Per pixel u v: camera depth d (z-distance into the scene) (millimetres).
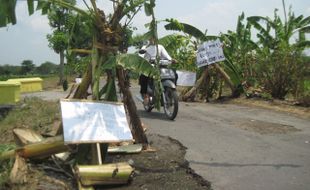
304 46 14047
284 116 10273
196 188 5039
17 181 4738
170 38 6988
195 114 10523
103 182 4879
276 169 5812
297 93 12500
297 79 12625
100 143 5449
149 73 5754
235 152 6648
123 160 5938
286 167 5910
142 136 6465
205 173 5586
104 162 5625
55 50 14562
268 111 11141
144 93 10383
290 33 15016
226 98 13945
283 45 13430
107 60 5848
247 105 12477
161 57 9414
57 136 5297
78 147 5422
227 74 13727
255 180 5359
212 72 13828
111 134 5230
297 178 5457
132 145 6344
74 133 5035
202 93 14125
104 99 6020
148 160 5988
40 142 5254
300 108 11312
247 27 14812
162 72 9375
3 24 5258
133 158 6055
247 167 5887
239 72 14070
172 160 6023
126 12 5930
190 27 7531
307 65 12609
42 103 11281
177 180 5277
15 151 5297
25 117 9164
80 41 6551
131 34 6188
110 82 6020
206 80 13922
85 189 4750
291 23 15086
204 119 9719
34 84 20047
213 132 8141
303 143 7340
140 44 6953
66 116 5145
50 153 5273
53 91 19609
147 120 9414
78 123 5145
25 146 5289
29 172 5039
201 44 13258
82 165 5031
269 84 13188
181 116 10133
